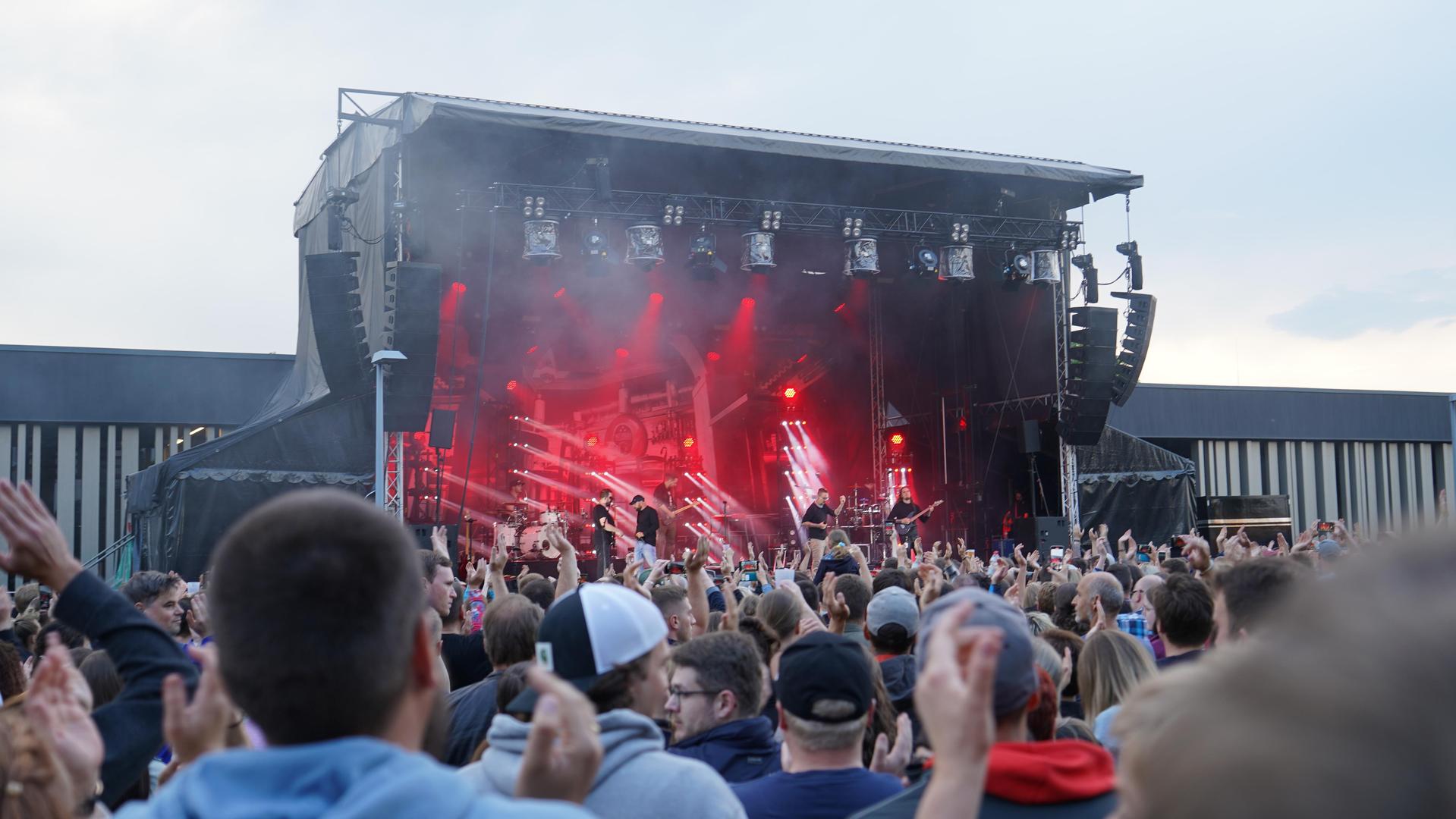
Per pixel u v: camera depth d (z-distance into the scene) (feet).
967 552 35.73
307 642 4.29
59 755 6.45
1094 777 7.20
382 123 58.75
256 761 4.04
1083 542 79.56
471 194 61.57
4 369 85.97
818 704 9.45
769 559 86.07
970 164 66.80
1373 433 111.24
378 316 63.77
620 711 8.52
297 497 4.76
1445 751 2.12
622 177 71.77
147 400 89.30
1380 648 2.21
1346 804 2.15
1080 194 73.67
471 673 17.99
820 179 73.00
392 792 3.77
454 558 62.54
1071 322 73.41
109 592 7.43
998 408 79.00
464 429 78.69
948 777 4.76
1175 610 14.11
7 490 7.27
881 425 84.48
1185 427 104.37
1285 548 30.63
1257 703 2.35
